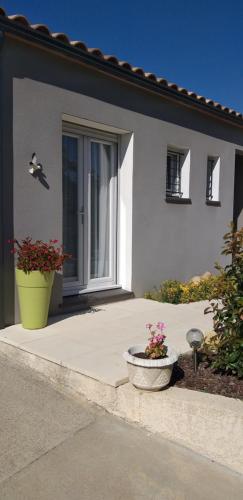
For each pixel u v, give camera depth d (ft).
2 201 14.73
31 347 12.98
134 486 7.82
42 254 14.57
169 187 24.52
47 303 15.12
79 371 11.18
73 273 19.54
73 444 9.07
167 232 23.13
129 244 20.99
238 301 10.32
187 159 24.44
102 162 20.51
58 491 7.64
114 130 19.79
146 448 9.01
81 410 10.46
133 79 19.11
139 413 9.91
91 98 17.84
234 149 28.60
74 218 19.33
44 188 16.17
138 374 9.75
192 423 9.11
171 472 8.26
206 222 26.32
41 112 15.83
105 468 8.31
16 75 14.85
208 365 11.53
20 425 9.70
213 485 7.92
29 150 15.53
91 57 16.88
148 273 22.07
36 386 11.58
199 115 24.80
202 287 21.88
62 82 16.53
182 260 24.44
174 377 10.74
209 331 14.82
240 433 8.51
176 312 18.25
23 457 8.59
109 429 9.68
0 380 11.83
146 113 20.93
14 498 7.45
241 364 10.28
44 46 15.21
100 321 16.39
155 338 10.37
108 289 20.80
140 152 20.85
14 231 15.24
